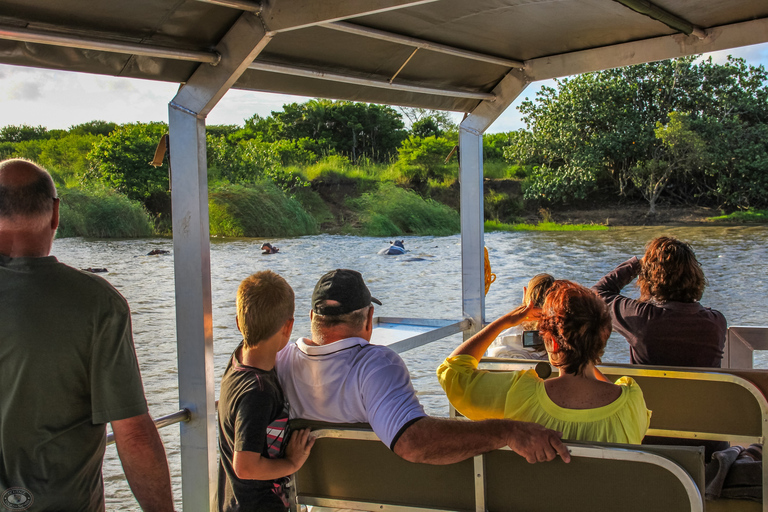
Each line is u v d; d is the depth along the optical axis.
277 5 2.16
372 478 1.71
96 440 1.45
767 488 2.01
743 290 14.54
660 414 2.14
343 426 1.68
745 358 3.06
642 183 32.28
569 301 1.61
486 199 34.72
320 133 44.97
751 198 31.09
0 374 1.37
